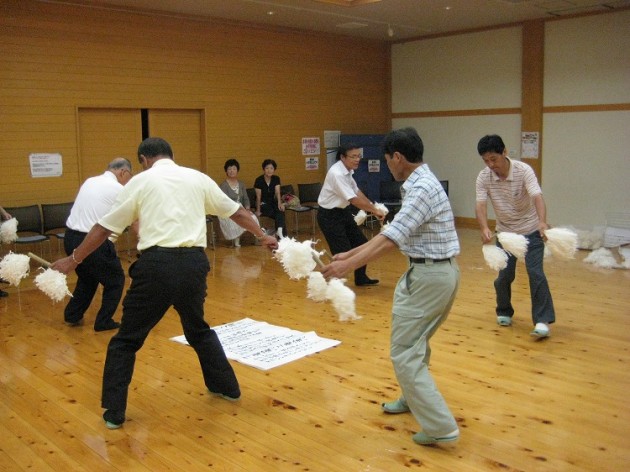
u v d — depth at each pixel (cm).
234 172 953
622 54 948
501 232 476
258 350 455
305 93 1114
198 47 963
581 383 386
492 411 346
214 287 671
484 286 655
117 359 333
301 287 668
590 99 990
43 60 815
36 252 821
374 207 629
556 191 1045
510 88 1081
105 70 870
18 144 803
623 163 966
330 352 450
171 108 947
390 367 420
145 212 329
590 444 306
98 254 504
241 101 1025
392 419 339
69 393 386
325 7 912
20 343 489
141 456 303
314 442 314
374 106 1237
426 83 1197
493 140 455
